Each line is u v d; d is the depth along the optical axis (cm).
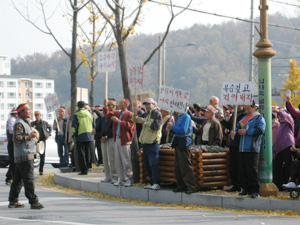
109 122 1371
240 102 1101
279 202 1030
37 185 1577
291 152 1181
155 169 1222
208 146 1230
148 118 1223
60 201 1215
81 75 9069
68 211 1055
